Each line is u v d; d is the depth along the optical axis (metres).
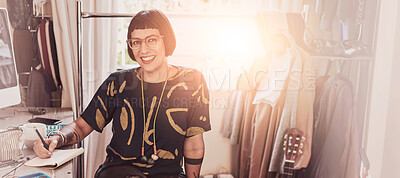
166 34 1.43
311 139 1.52
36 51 1.69
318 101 1.50
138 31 1.43
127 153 1.45
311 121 1.51
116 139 1.45
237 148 1.54
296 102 1.50
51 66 1.72
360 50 1.47
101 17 1.46
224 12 1.47
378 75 1.48
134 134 1.44
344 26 1.46
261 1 1.47
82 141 1.44
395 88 1.45
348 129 1.52
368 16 1.45
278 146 1.53
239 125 1.52
